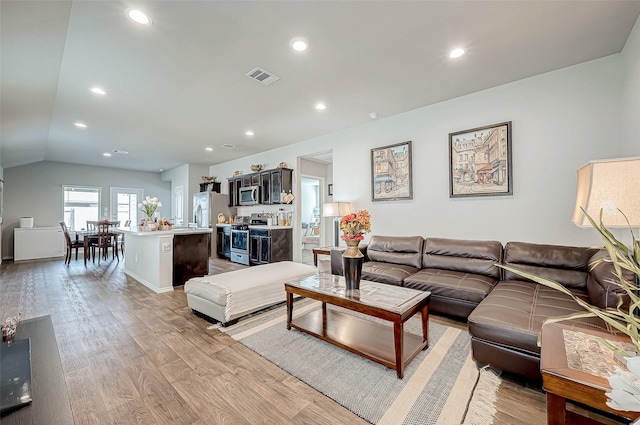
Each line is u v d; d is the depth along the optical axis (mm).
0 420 989
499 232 3254
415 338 2297
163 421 1502
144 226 4406
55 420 999
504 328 1780
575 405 1597
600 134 2680
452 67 2775
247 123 4391
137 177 8883
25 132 4320
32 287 4137
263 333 2557
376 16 2010
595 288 2027
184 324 2773
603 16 2057
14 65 2467
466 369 1957
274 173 6062
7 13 1809
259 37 2234
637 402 782
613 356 1102
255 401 1660
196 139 5316
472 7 1934
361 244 4266
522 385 1775
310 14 1975
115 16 1944
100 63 2562
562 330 1373
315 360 2102
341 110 3893
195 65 2639
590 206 1242
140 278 4469
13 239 6711
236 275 3197
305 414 1555
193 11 1917
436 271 3150
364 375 1907
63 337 2477
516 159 3127
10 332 1562
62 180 7512
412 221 3969
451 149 3562
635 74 2223
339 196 4891
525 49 2484
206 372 1950
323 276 2885
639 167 1161
